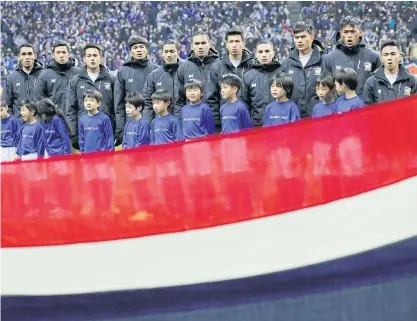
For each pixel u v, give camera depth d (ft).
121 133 22.35
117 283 9.70
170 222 9.61
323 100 17.10
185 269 9.61
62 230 9.71
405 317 9.50
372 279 9.52
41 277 9.75
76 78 22.61
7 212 9.71
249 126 18.24
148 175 9.59
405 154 9.37
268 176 9.50
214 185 9.54
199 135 18.90
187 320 9.66
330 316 9.58
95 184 9.65
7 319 9.83
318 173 9.48
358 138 9.43
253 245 9.56
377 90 17.94
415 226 9.42
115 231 9.64
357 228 9.48
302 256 9.55
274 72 19.02
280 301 9.58
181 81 20.67
